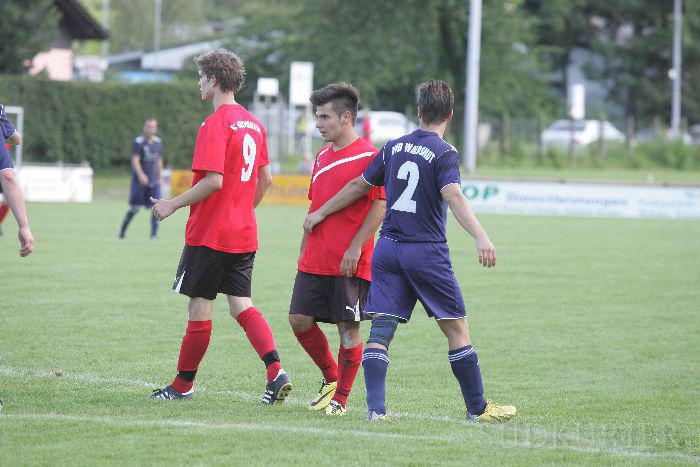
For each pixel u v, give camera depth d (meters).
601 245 67.56
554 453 19.84
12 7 134.25
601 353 32.25
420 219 22.00
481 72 182.75
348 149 23.59
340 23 186.88
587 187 97.94
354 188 22.78
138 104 137.88
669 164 169.25
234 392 25.48
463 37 183.62
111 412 22.22
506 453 19.62
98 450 18.84
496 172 146.62
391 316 22.22
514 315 39.12
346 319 23.28
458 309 22.30
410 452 19.33
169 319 36.09
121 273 47.84
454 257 58.31
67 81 134.38
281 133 137.38
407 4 180.75
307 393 26.05
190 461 18.25
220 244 23.56
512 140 172.12
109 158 137.75
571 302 42.59
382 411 22.16
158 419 21.59
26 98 132.25
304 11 191.00
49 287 42.88
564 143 177.12
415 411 24.16
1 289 42.03
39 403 22.95
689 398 26.42
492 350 32.50
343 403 23.53
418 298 22.48
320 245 23.47
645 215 97.31
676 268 55.34
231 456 18.66
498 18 181.25
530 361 30.91
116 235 67.44
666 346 33.56
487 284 47.50
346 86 23.55
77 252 56.16
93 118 136.00
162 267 50.44
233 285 24.22
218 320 36.78
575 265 55.72
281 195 103.81
